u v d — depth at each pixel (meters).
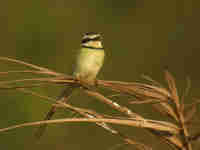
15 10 15.42
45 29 15.29
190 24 15.10
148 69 14.36
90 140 11.94
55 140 12.02
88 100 10.91
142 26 15.34
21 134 12.10
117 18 15.43
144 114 10.20
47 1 15.48
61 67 14.70
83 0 15.56
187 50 14.74
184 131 4.35
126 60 14.73
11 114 12.26
